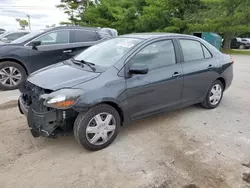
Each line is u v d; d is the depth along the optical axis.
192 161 3.01
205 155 3.15
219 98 4.90
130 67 3.28
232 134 3.76
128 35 4.11
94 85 3.05
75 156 3.07
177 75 3.89
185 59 4.10
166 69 3.77
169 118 4.33
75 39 6.70
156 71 3.65
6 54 5.78
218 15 18.77
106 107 3.16
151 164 2.93
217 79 4.72
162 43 3.84
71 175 2.71
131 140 3.49
